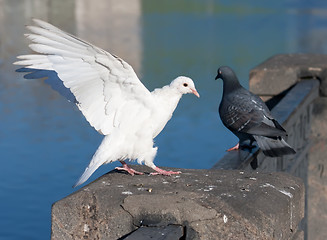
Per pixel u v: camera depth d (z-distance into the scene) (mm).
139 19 77000
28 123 27656
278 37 57000
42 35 5676
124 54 48500
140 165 6762
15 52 46750
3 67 40688
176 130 26828
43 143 24797
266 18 73375
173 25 69875
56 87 6418
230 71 8812
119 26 69000
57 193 19688
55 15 78875
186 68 41562
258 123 8180
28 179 20781
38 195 19516
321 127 12445
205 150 24219
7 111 29625
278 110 10211
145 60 45375
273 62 13133
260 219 4941
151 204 5051
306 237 12445
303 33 58969
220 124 27594
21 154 23422
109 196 5211
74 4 90875
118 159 6352
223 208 4961
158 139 25688
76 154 23562
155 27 67938
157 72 40438
